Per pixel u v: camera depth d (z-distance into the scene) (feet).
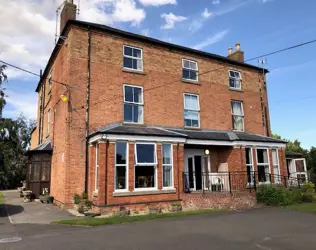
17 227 30.96
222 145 56.08
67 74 48.67
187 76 60.95
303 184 58.80
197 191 50.85
